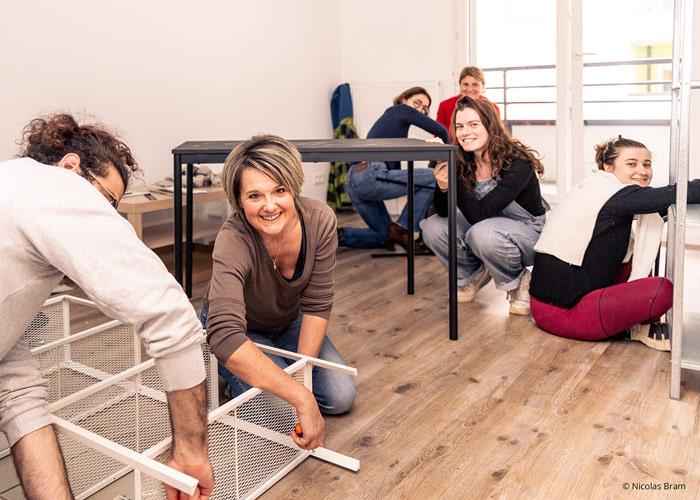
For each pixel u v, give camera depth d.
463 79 4.68
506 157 2.81
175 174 2.98
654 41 4.71
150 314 1.01
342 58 6.07
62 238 0.98
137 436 1.71
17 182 1.02
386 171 4.26
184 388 1.08
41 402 1.22
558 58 5.02
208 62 4.79
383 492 1.59
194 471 1.14
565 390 2.14
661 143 4.79
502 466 1.69
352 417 1.98
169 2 4.45
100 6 4.02
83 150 1.16
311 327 1.81
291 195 1.61
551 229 2.61
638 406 2.01
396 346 2.58
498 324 2.82
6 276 1.02
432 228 3.17
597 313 2.50
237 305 1.56
